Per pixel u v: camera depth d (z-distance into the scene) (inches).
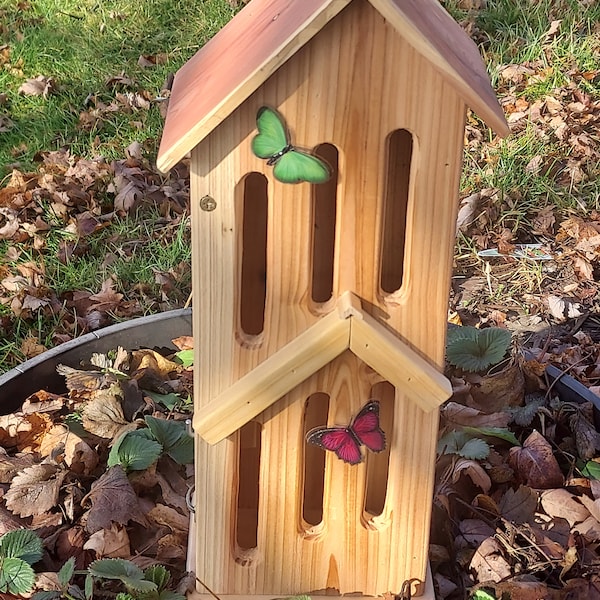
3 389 31.7
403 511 22.6
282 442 21.9
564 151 53.3
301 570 23.3
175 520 27.2
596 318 40.2
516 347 34.2
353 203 19.6
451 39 21.1
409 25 17.6
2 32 68.7
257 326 22.4
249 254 21.7
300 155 19.0
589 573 25.0
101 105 59.0
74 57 65.4
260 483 22.4
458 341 32.3
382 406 22.7
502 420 30.4
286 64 18.3
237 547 23.5
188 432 29.5
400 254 21.6
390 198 21.1
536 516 26.9
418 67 18.4
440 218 19.8
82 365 33.9
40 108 58.9
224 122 18.9
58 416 31.9
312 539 23.0
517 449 28.7
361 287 20.4
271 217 19.8
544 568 25.2
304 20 17.4
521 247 45.8
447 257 20.2
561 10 68.4
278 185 19.5
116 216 47.7
